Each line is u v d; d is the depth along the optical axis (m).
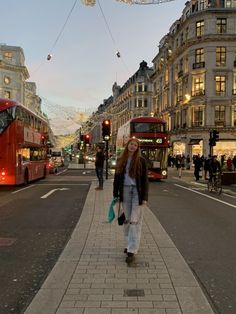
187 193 18.42
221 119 50.69
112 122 121.50
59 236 8.32
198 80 52.34
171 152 60.66
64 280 5.16
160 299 4.51
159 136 25.84
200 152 51.50
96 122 107.31
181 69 57.75
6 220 10.25
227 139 49.91
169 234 8.59
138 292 4.73
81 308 4.25
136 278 5.26
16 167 18.69
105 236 7.90
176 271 5.59
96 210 11.45
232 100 50.12
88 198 14.45
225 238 8.29
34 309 4.23
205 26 51.19
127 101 100.75
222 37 50.19
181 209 12.57
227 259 6.61
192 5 54.50
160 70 70.12
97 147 17.83
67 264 5.92
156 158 25.91
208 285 5.27
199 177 30.95
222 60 50.78
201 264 6.29
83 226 8.98
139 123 25.83
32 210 12.04
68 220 10.27
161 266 5.83
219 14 50.72
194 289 4.85
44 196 15.97
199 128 51.03
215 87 50.75
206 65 50.91
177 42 60.31
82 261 6.09
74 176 31.64
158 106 73.19
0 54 70.50
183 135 54.09
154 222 9.55
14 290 5.06
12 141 18.53
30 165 22.22
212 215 11.49
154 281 5.14
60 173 37.47
